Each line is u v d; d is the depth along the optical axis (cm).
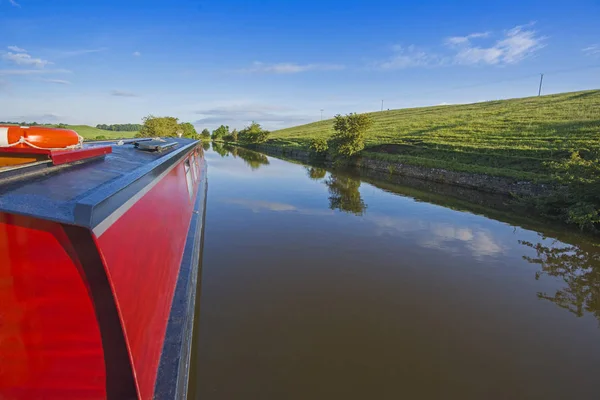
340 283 710
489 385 431
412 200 1545
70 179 297
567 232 1087
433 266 812
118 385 246
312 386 418
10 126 290
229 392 404
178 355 338
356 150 3042
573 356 496
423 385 427
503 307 634
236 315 574
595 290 704
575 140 2164
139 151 664
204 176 1719
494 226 1146
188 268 520
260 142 6100
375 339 521
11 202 214
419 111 7275
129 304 270
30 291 225
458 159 2353
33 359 234
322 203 1446
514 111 4328
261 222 1130
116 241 269
